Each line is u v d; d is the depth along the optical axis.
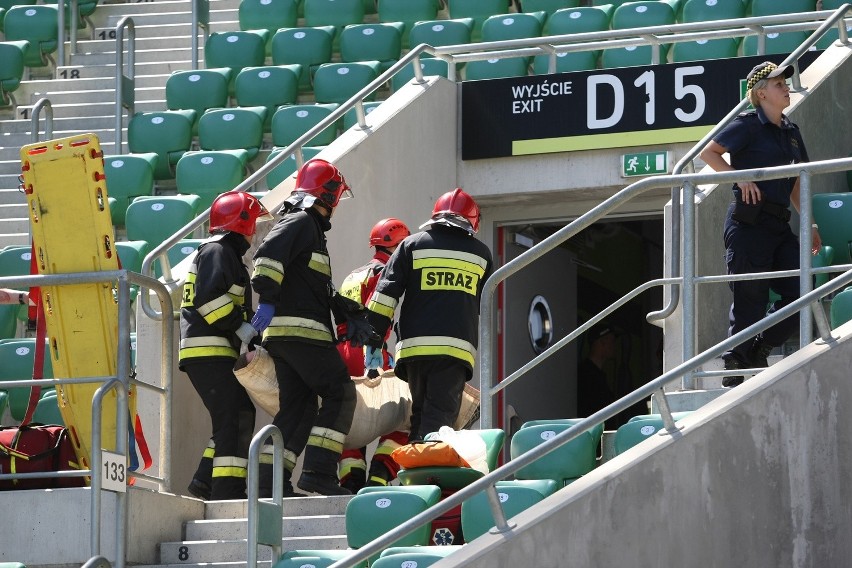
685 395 19.36
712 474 15.77
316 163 21.02
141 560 18.84
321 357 20.41
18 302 21.41
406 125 28.05
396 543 17.05
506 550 15.21
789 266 20.22
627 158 28.58
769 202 20.14
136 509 18.83
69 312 19.66
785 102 20.31
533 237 32.69
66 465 19.47
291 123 32.78
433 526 17.92
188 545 19.09
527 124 29.20
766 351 20.58
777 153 20.25
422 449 17.78
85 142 19.52
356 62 36.88
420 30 37.12
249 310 21.95
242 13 40.19
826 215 23.72
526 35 36.31
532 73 35.97
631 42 29.00
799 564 15.84
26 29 39.12
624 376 37.47
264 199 25.25
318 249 20.59
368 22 40.62
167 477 20.80
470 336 21.12
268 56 38.78
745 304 20.34
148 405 22.84
